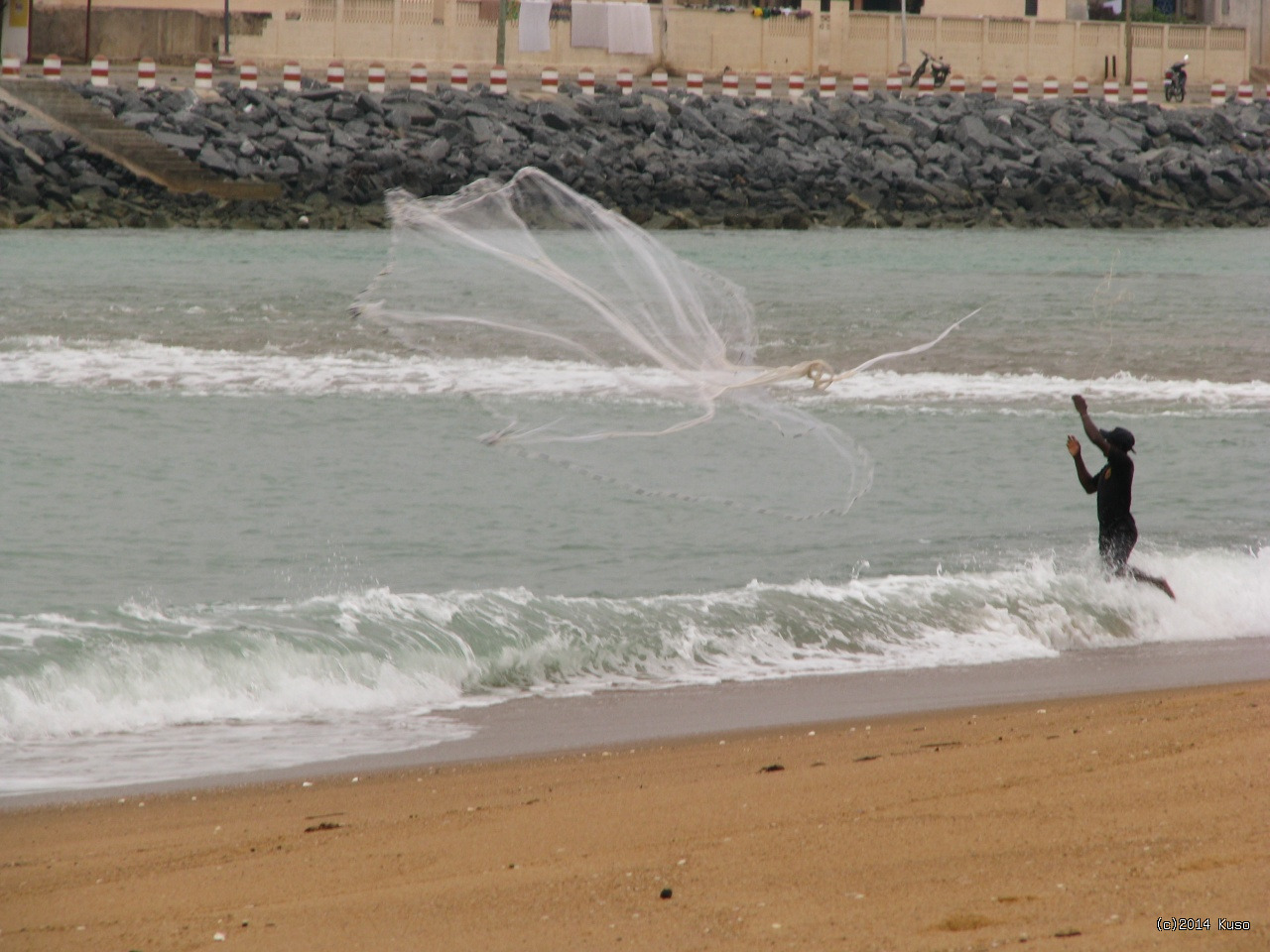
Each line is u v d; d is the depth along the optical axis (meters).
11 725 31.55
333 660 35.69
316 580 45.59
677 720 33.00
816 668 38.03
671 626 39.66
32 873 22.06
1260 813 21.52
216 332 98.50
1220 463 66.56
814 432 31.16
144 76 197.88
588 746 30.70
